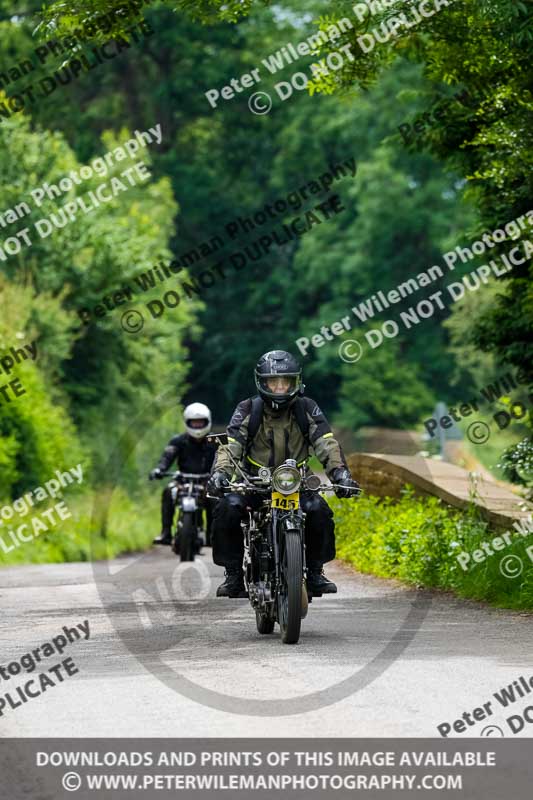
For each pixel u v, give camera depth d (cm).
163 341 13288
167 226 15450
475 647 3394
